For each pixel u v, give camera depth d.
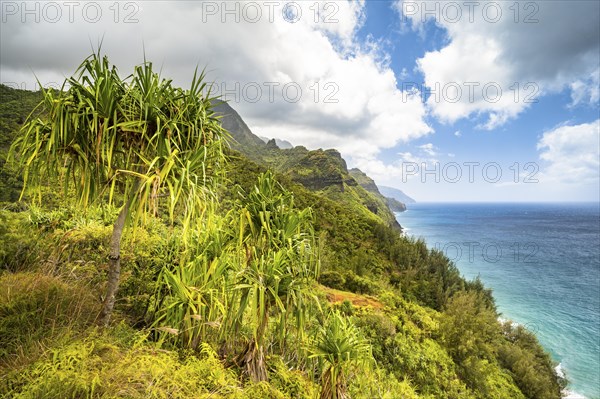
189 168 2.18
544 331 24.56
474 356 10.24
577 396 15.52
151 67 2.18
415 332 9.74
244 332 3.25
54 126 1.89
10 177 8.99
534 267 52.62
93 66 2.04
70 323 2.16
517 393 10.81
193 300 2.65
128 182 2.22
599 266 54.06
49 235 3.20
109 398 1.46
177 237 3.23
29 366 1.62
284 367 3.06
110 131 2.09
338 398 2.85
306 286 2.99
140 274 3.10
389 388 5.02
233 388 2.05
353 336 3.06
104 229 3.30
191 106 2.32
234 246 3.02
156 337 2.67
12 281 2.35
